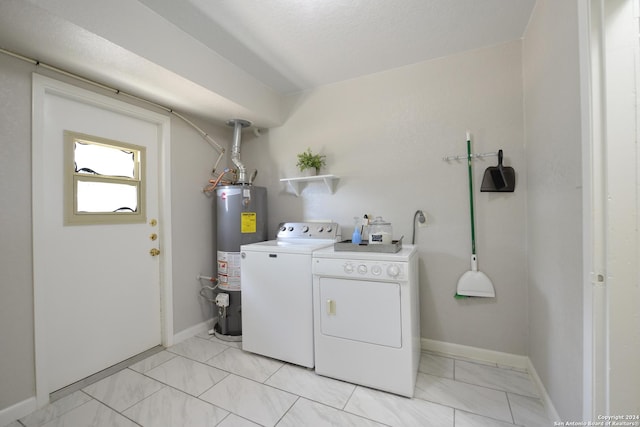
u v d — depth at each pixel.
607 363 0.90
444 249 2.06
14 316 1.44
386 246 1.73
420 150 2.14
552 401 1.35
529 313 1.80
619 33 0.88
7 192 1.42
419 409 1.46
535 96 1.58
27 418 1.43
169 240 2.23
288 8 1.55
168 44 1.63
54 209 1.64
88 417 1.43
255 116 2.46
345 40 1.85
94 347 1.82
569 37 1.10
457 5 1.54
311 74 2.31
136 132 2.08
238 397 1.58
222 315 2.37
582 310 1.01
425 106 2.12
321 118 2.52
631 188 0.87
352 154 2.38
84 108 1.78
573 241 1.09
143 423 1.39
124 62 1.54
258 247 2.03
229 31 1.74
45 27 1.24
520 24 1.71
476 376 1.75
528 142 1.75
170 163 2.25
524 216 1.84
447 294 2.05
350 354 1.69
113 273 1.93
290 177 2.65
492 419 1.38
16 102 1.45
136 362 1.97
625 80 0.87
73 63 1.54
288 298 1.92
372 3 1.52
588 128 0.93
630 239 0.87
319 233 2.34
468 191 1.99
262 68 2.20
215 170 2.68
